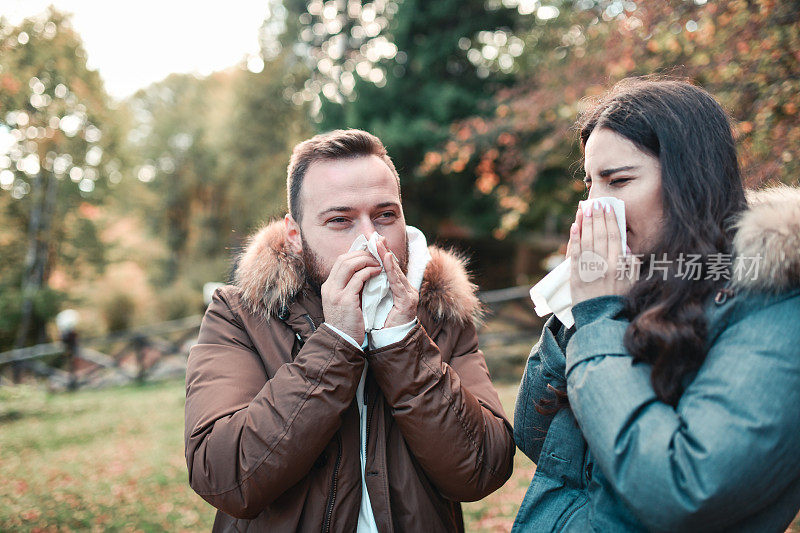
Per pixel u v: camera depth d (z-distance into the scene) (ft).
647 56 13.74
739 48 10.55
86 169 50.39
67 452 18.30
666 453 2.67
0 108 26.91
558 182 32.30
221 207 86.84
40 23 31.37
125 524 11.84
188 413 4.04
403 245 4.34
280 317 4.25
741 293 2.88
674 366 2.89
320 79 68.95
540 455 3.79
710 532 2.86
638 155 3.27
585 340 3.14
